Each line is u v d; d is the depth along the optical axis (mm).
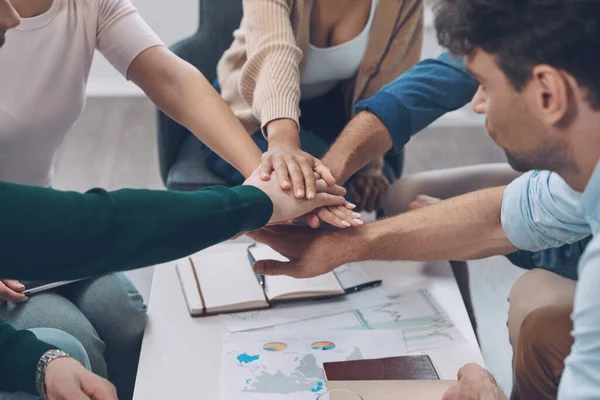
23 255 999
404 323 1608
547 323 1552
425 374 1437
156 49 1674
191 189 2217
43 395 1318
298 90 1732
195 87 1653
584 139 949
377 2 1957
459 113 3814
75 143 3539
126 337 1705
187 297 1677
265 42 1773
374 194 2182
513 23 920
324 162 1657
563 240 1356
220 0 2438
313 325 1609
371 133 1731
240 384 1428
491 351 2268
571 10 875
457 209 1490
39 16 1521
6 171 1608
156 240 1093
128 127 3703
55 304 1663
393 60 2059
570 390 942
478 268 2697
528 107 975
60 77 1580
